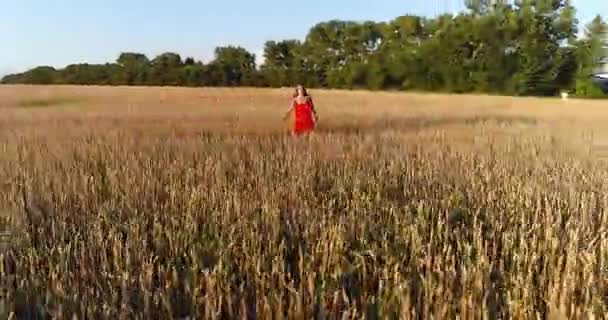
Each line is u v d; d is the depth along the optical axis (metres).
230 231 5.43
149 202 6.90
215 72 70.31
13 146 11.85
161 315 3.96
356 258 4.79
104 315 3.79
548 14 54.25
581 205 6.60
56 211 6.46
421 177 8.68
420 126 18.81
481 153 11.56
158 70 71.44
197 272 4.52
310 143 12.19
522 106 35.19
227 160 9.86
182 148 11.56
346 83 64.56
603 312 3.82
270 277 4.27
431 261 4.65
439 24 61.75
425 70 59.28
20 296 4.17
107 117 21.08
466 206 6.91
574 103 39.22
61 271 4.49
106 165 9.19
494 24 55.19
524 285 4.18
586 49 53.59
